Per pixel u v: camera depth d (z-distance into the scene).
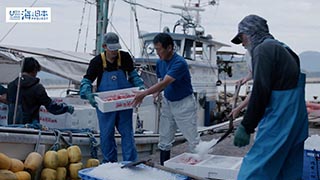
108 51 5.06
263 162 2.97
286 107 2.95
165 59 5.10
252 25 3.13
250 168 3.01
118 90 5.14
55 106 5.25
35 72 5.34
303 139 3.10
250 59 3.51
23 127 4.75
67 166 4.81
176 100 5.20
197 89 11.06
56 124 5.89
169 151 5.46
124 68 5.23
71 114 5.61
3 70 7.42
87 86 5.04
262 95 2.94
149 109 8.09
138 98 4.94
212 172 3.99
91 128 6.18
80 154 4.89
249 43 3.18
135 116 7.40
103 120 5.05
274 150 2.96
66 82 8.08
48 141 4.87
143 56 10.33
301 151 3.14
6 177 4.08
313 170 4.10
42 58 7.45
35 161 4.51
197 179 3.57
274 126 2.97
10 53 7.13
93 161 5.16
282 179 3.09
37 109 5.23
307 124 3.15
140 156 6.58
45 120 5.92
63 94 8.00
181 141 7.89
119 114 5.09
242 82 4.84
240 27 3.21
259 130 3.04
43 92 5.18
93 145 5.40
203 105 11.43
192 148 5.22
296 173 3.11
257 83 2.95
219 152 6.28
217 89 12.46
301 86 3.06
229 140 7.28
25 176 4.32
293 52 3.09
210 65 11.81
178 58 5.06
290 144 3.00
